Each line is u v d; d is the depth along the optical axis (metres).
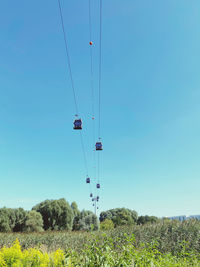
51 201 57.34
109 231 18.70
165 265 7.66
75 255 5.46
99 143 15.04
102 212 73.25
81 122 11.73
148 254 6.75
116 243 9.29
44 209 55.03
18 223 49.00
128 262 5.37
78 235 19.50
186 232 15.33
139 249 8.42
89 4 7.62
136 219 70.44
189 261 9.27
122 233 16.98
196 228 15.63
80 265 5.33
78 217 68.44
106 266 5.05
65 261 5.40
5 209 48.84
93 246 5.52
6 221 47.22
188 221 17.69
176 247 13.51
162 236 15.63
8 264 6.61
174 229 16.25
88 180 26.42
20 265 6.24
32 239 18.53
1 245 17.03
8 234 20.11
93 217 45.16
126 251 5.60
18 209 51.12
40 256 6.46
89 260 5.23
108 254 5.34
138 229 17.95
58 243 17.69
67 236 19.42
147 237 15.73
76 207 77.12
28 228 46.59
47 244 17.50
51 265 6.13
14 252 6.88
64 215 55.34
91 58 10.59
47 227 53.41
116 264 5.14
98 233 18.05
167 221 19.00
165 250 13.54
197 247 13.22
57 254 6.40
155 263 7.00
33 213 50.12
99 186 28.42
